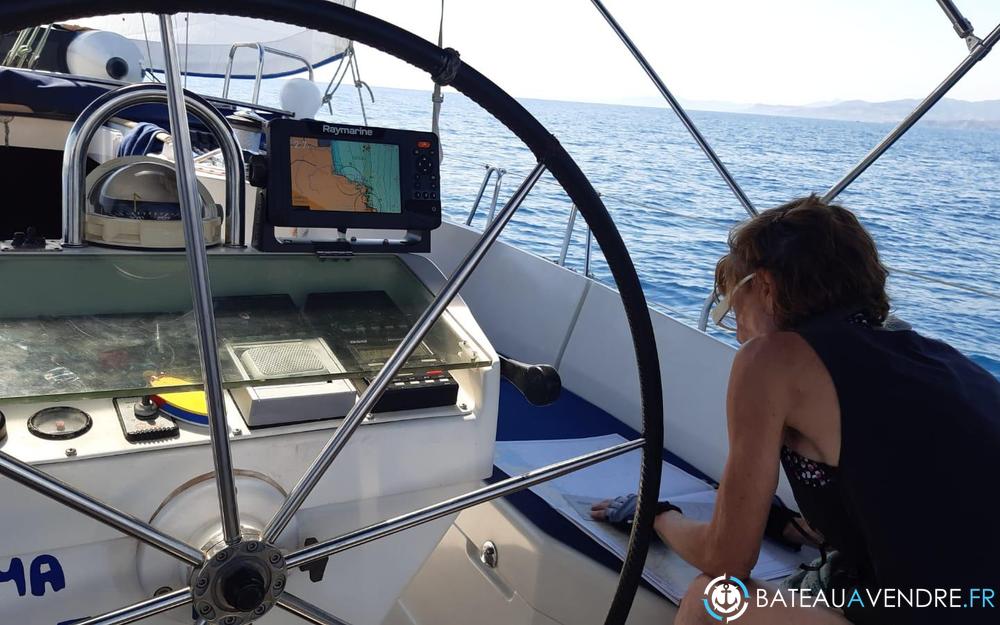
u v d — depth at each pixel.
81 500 0.63
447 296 0.71
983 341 6.86
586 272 2.16
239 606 0.67
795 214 1.05
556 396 0.97
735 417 1.01
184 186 0.59
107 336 0.93
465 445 1.04
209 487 0.87
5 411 0.86
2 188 1.77
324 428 0.94
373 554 1.05
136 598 0.90
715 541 1.04
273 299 1.08
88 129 0.98
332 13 0.55
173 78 0.59
